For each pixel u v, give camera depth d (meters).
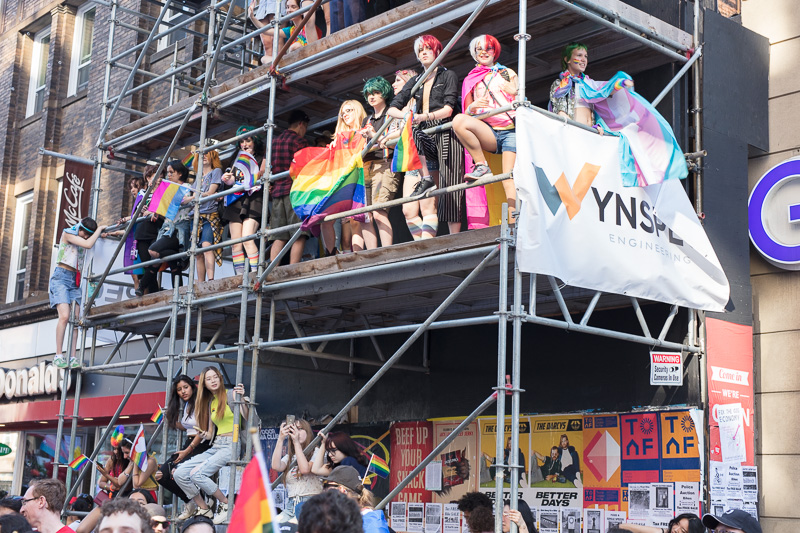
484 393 10.34
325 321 11.84
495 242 7.56
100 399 15.29
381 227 9.38
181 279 12.36
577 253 7.62
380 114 9.31
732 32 9.44
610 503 9.01
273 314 9.62
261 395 13.12
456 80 8.56
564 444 9.51
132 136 12.34
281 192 10.20
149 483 11.47
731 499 8.53
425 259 8.00
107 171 16.98
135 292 12.16
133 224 11.22
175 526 9.43
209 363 14.13
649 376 8.99
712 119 9.12
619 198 8.04
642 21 8.64
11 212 19.69
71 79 19.11
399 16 8.92
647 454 8.83
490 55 8.34
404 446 11.03
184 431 11.31
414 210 8.91
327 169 8.88
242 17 13.73
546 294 9.54
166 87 16.27
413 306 10.72
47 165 18.75
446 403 10.73
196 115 11.16
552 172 7.56
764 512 8.87
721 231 9.01
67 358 11.98
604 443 9.17
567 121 7.81
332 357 10.47
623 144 8.18
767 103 9.62
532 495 9.64
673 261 8.36
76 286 12.34
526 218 7.30
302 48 9.84
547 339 9.93
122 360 15.85
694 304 8.45
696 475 8.45
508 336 10.19
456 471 10.34
